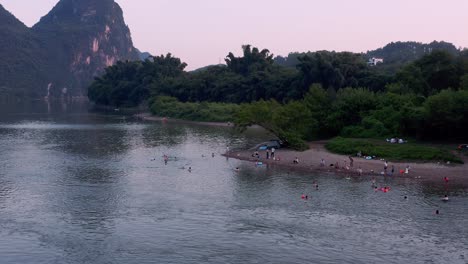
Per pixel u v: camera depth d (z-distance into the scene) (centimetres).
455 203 6938
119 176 8800
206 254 5078
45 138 14488
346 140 11712
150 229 5850
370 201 7075
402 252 5116
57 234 5662
